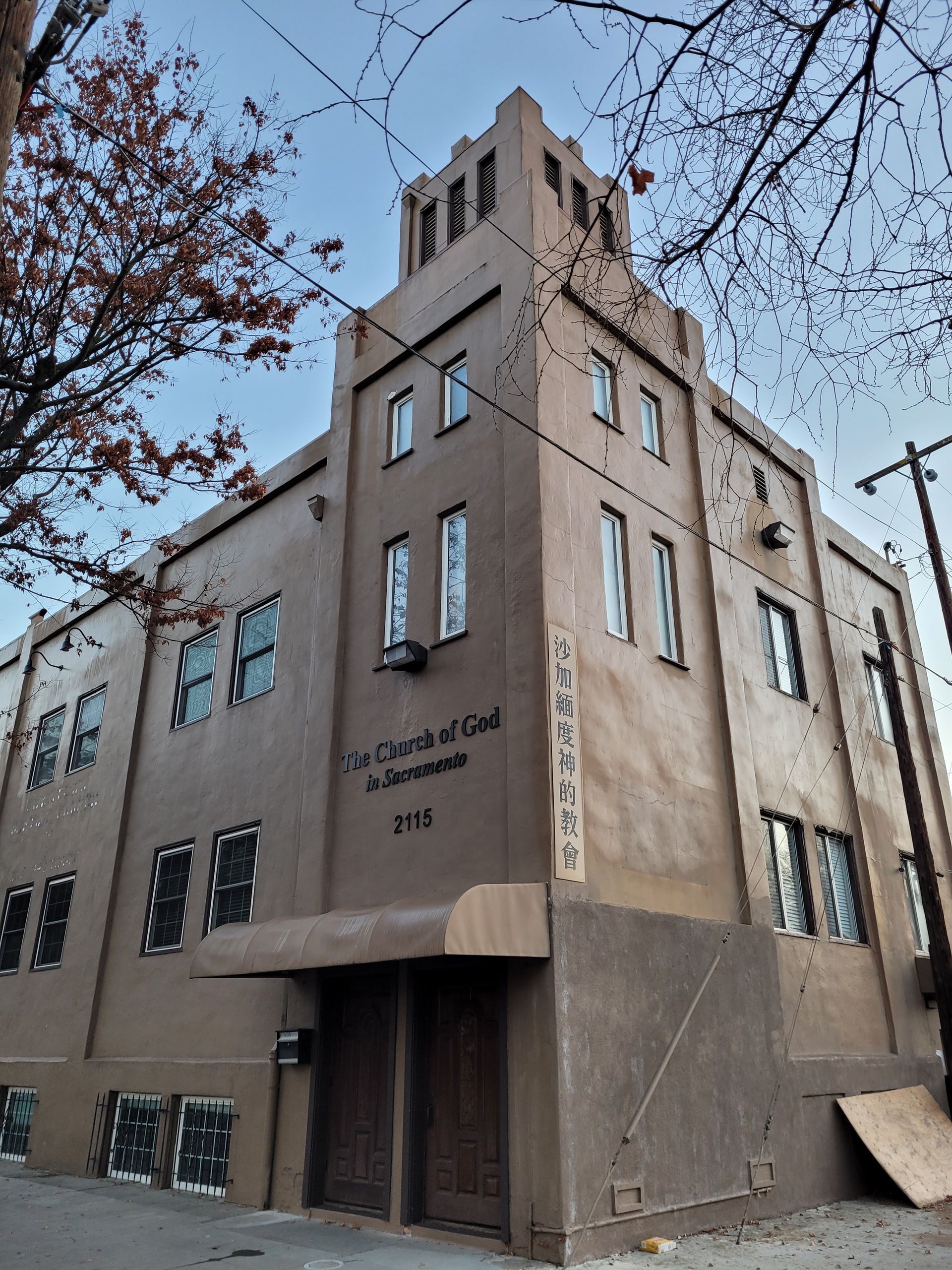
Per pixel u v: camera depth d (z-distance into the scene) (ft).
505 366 37.32
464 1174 29.55
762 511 50.34
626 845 32.94
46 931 56.08
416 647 36.11
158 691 53.36
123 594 36.55
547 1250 25.91
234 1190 35.91
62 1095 47.57
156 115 29.78
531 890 28.78
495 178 42.98
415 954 27.07
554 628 32.50
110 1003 47.57
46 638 68.44
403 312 44.24
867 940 47.47
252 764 44.01
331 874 37.04
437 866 33.04
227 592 50.44
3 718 70.44
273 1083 35.94
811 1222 33.42
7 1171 46.70
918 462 52.24
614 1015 29.84
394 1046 32.14
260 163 30.99
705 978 34.19
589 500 36.86
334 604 41.57
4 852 63.82
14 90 14.66
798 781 45.85
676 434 44.42
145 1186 40.57
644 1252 27.71
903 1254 28.40
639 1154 29.04
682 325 46.91
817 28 12.94
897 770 56.24
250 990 39.11
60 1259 27.76
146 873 48.75
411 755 35.63
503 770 32.09
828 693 51.52
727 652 42.06
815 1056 40.19
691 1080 32.07
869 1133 39.47
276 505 49.08
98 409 31.73
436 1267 25.68
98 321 28.66
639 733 35.45
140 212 29.81
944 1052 42.70
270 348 31.89
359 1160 32.63
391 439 43.09
